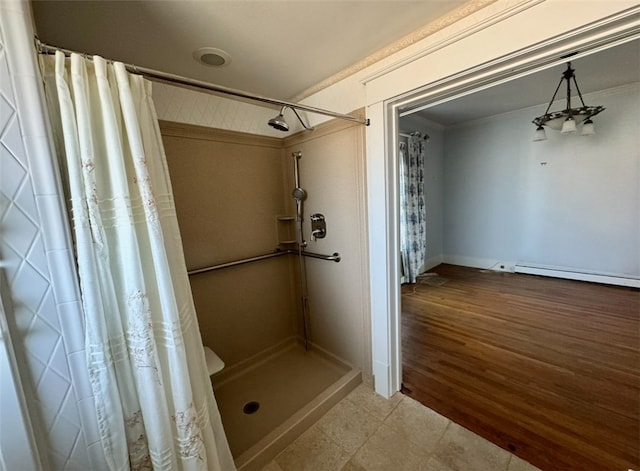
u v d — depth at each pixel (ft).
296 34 4.26
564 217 12.38
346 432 5.10
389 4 3.70
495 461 4.37
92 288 2.61
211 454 3.41
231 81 5.76
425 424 5.17
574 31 3.04
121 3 3.34
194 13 3.63
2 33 2.23
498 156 13.89
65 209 2.57
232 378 6.97
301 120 6.50
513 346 7.47
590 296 10.42
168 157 5.70
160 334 3.03
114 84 2.78
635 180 10.71
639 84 10.12
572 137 11.84
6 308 2.35
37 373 2.49
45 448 2.58
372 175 5.42
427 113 12.97
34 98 2.35
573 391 5.70
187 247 6.11
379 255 5.60
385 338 5.79
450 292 11.64
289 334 8.31
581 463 4.21
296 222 7.54
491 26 3.58
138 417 3.01
